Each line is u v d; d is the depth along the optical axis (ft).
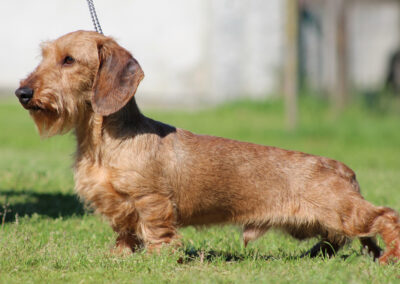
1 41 110.63
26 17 109.91
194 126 82.79
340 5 98.68
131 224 24.99
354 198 25.44
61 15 109.29
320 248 27.58
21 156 54.70
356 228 25.31
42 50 25.40
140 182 24.02
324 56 115.55
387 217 25.20
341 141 81.25
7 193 37.37
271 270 23.00
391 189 41.73
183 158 25.12
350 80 112.16
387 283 21.52
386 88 113.80
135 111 25.17
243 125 86.69
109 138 24.39
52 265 22.99
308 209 25.54
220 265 24.36
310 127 84.02
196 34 107.55
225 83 108.37
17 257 23.25
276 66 107.65
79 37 24.98
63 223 31.58
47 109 24.29
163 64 108.88
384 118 95.61
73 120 24.73
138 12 108.06
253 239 26.48
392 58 124.36
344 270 22.50
